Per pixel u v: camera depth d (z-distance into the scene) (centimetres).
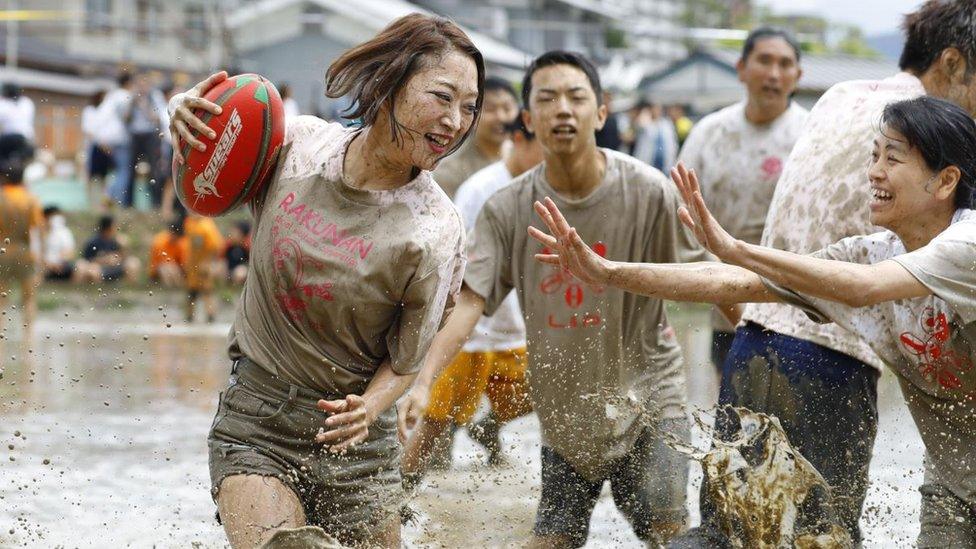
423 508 1359
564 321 1319
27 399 2156
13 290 3681
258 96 1021
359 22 7056
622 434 1327
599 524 1414
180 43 5791
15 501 1466
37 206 2995
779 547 1142
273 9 7019
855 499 1186
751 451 1164
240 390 1052
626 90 7238
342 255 998
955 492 1078
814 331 1167
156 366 2591
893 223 1025
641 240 1309
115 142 4312
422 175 1021
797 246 1180
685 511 1315
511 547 1275
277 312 1031
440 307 1030
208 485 1565
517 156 1650
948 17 1156
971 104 1169
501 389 1642
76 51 6438
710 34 7081
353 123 1059
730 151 1755
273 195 1026
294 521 1012
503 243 1338
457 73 981
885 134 1016
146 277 3903
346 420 983
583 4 8431
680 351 1372
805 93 5891
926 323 1025
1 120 4297
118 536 1331
